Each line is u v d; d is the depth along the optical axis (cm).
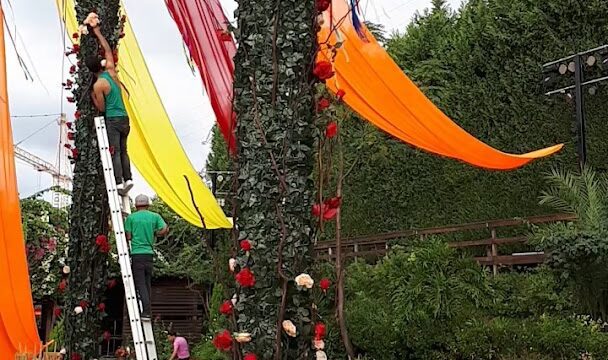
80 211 546
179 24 688
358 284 882
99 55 554
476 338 721
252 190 284
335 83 645
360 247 1319
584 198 798
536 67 1085
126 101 839
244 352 271
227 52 675
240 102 295
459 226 1063
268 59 292
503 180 1128
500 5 1145
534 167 1080
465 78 1195
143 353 411
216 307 791
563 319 715
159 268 1638
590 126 1013
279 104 289
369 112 800
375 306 816
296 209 282
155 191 997
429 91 1253
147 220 596
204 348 1167
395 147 1323
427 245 860
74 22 706
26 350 542
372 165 1362
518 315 784
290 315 275
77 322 541
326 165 297
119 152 517
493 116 1141
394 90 753
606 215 769
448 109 1210
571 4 1042
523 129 1099
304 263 280
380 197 1354
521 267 986
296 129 288
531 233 949
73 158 556
